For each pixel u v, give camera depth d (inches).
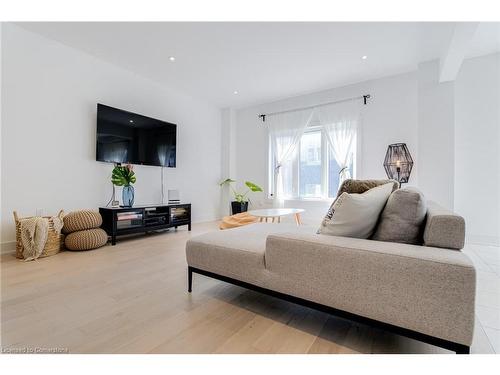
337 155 159.9
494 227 120.6
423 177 124.6
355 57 122.8
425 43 110.0
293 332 48.3
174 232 151.4
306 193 178.7
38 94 107.0
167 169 165.3
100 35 106.6
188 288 67.2
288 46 113.0
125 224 124.7
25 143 103.6
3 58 97.7
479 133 123.5
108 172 131.3
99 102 127.4
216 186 205.0
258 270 53.4
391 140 143.1
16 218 95.6
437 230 41.3
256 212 129.7
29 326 49.3
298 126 178.1
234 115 209.6
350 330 49.3
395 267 38.3
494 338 46.2
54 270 81.8
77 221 105.5
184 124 176.6
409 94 138.6
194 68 136.6
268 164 193.0
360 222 47.7
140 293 65.3
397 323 38.5
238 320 52.6
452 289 34.5
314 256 45.9
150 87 152.5
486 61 122.0
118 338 45.7
